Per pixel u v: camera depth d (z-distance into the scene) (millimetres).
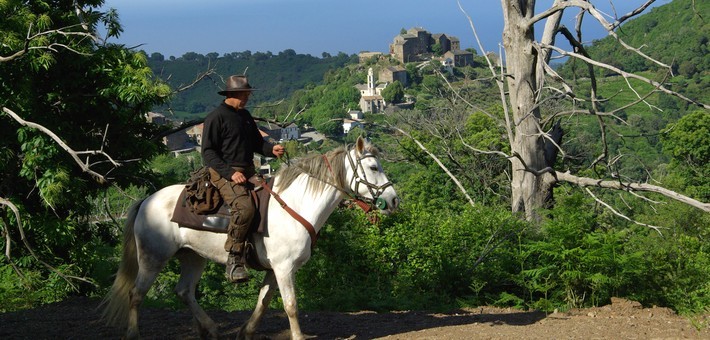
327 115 108000
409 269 11203
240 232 6859
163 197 7371
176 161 29484
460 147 30531
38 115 14133
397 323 8344
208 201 7016
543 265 9805
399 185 35688
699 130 43125
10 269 12820
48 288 13656
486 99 33062
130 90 14617
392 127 21000
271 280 7375
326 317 8742
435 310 9656
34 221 13898
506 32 17359
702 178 43125
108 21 15711
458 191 31969
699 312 8547
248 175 7129
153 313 9188
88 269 14633
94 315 9102
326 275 11492
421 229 11602
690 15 74250
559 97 16734
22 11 14500
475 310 9211
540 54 16375
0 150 13844
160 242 7242
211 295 13414
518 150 17531
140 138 15797
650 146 52938
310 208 6996
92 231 16094
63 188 13664
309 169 7086
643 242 13070
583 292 9281
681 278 9133
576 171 28312
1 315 9203
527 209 17312
